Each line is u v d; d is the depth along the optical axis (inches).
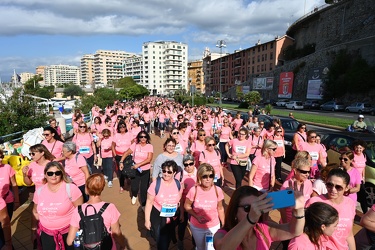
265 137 323.9
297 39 2706.7
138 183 229.6
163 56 5910.4
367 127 527.2
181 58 5890.8
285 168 354.0
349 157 161.8
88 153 275.9
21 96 499.5
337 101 1615.4
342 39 1924.2
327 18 2144.4
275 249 159.6
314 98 1902.1
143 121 593.0
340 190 112.9
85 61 7568.9
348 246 114.9
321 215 86.7
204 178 134.0
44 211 125.8
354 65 1630.2
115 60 7337.6
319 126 892.0
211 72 4315.9
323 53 1920.5
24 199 245.6
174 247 171.3
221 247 68.7
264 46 2952.8
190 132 311.7
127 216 211.3
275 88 2455.7
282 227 75.7
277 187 273.1
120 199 246.4
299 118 1082.7
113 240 114.0
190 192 139.9
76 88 3582.7
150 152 221.6
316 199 121.1
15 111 483.2
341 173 114.4
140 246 170.1
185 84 6008.9
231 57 3644.2
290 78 2166.6
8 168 159.9
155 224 146.7
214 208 137.5
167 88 5831.7
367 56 1592.0
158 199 144.5
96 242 104.6
